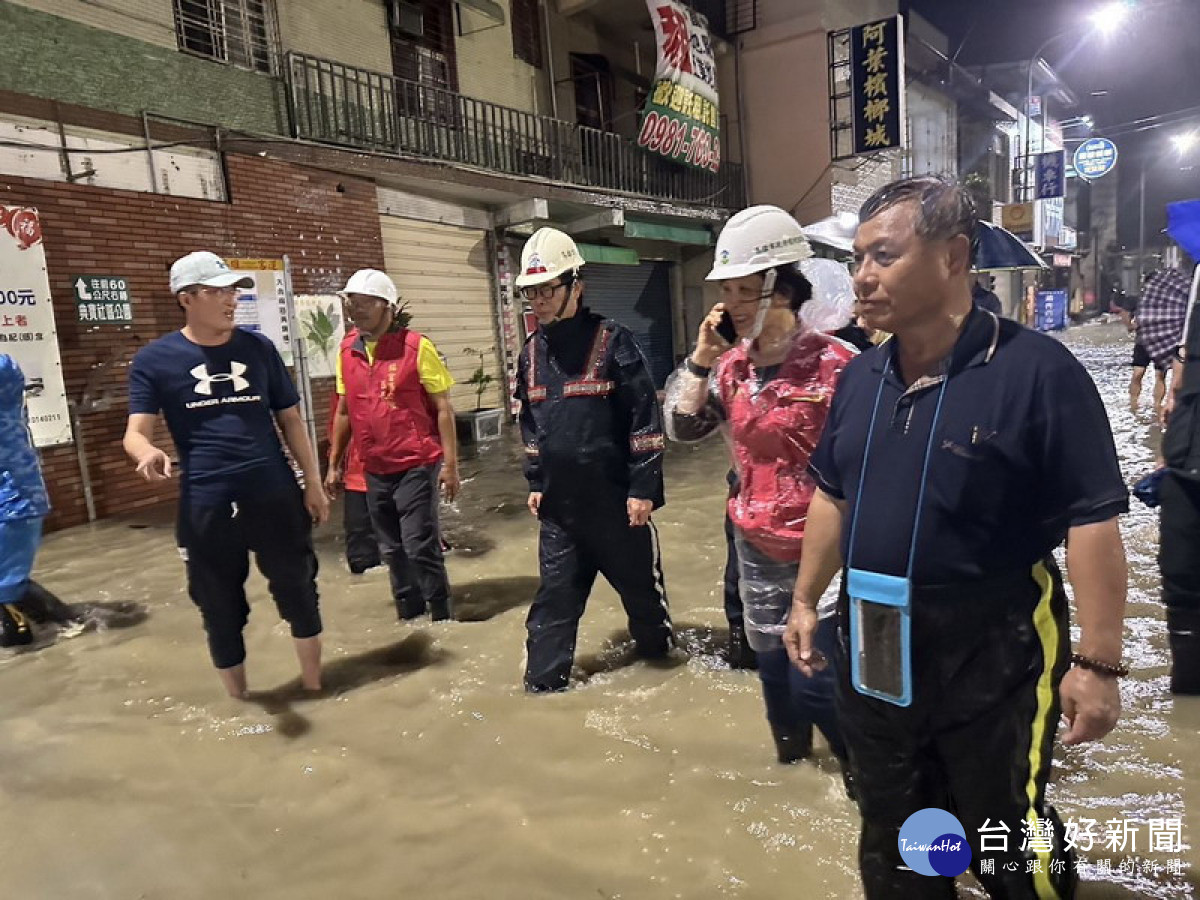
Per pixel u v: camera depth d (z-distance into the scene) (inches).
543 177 518.3
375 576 217.8
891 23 639.8
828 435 76.5
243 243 346.6
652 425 139.8
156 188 317.7
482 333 491.5
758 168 715.4
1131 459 303.9
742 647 149.6
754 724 129.9
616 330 139.5
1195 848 96.0
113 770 125.5
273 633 179.2
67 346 289.1
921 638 66.8
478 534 257.0
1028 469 62.5
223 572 139.7
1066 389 61.4
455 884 97.0
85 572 230.4
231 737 134.3
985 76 1107.9
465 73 486.9
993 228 261.0
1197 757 113.7
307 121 379.9
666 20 577.0
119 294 302.8
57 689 155.2
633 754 123.2
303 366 360.5
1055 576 67.9
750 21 701.3
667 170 639.8
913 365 68.1
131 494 309.7
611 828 105.9
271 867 101.8
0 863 104.0
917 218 62.8
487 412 457.1
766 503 103.5
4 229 265.3
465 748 127.6
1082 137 1473.9
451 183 429.1
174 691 152.9
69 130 291.3
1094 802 105.4
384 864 101.3
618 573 147.8
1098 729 62.9
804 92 689.6
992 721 66.7
